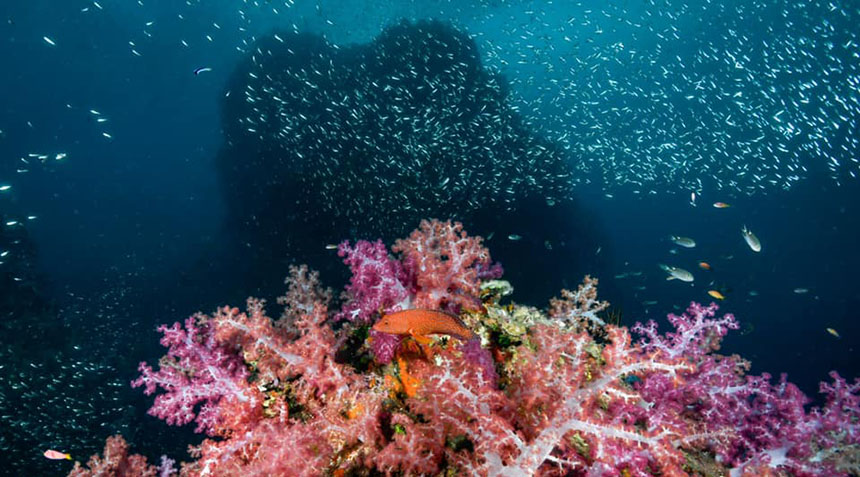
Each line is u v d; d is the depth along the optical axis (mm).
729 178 28250
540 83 20359
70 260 31172
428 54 18250
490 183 17609
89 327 16766
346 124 17250
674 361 2631
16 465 10203
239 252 19906
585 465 2549
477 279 4680
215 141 51719
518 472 2338
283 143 17609
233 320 3463
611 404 3113
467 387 2639
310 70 18156
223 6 35781
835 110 18281
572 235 20594
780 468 3178
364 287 3910
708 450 3418
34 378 12086
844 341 25328
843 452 3090
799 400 3402
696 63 22391
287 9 29766
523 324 4035
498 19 34500
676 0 28531
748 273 33812
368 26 31531
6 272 14070
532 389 2684
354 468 2836
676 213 41156
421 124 17406
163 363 3492
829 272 32656
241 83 18500
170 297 20984
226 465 2842
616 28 25328
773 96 19281
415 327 2562
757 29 24844
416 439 2592
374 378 3365
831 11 19656
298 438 2697
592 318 4266
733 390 3443
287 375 3416
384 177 16953
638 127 24547
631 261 33312
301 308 4367
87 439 11453
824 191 38562
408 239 4098
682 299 27922
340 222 17250
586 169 26828
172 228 38531
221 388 3225
